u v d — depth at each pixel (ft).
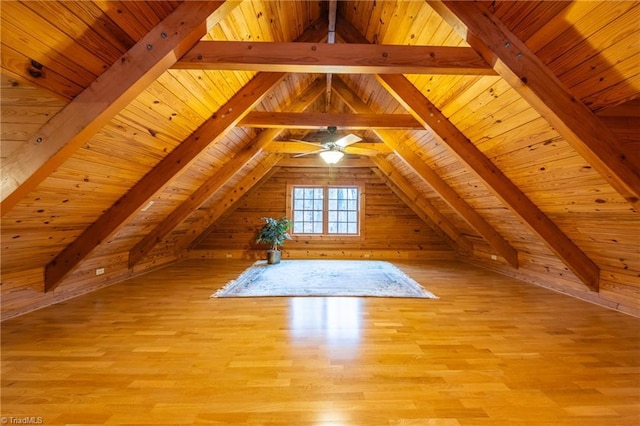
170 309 10.70
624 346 7.82
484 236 16.15
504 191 11.23
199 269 18.62
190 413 5.09
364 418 5.00
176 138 9.71
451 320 9.71
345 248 23.90
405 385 5.95
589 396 5.65
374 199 23.99
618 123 6.60
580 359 7.08
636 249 9.66
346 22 10.61
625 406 5.36
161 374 6.29
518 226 13.88
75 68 5.59
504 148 9.80
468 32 6.33
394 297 12.40
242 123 11.66
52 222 9.07
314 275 16.90
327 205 24.17
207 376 6.23
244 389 5.78
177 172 10.28
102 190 9.39
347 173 23.93
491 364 6.82
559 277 13.62
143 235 15.48
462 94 9.13
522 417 5.06
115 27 5.49
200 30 6.11
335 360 6.94
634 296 10.39
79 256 10.82
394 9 8.34
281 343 7.86
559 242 11.69
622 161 6.71
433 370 6.53
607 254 10.87
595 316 10.22
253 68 6.73
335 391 5.74
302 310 10.65
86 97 5.84
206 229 22.76
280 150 16.76
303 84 14.08
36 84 5.46
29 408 5.17
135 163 9.36
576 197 9.50
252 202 23.54
